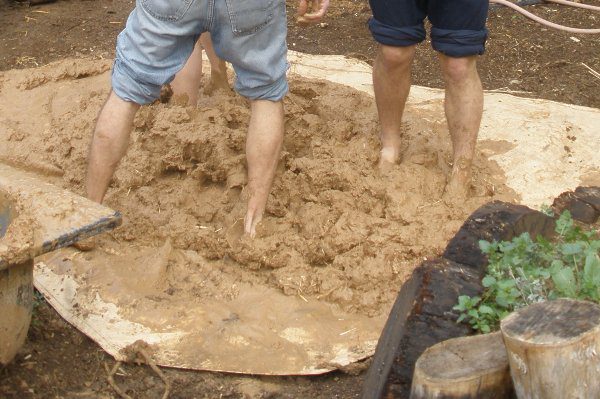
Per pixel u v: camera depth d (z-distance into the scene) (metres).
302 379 4.72
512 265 4.07
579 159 6.57
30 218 4.18
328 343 4.90
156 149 6.07
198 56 6.57
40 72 7.43
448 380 3.51
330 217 5.54
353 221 5.46
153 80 5.28
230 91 7.05
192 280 5.34
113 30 8.99
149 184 5.95
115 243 5.58
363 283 5.20
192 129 6.04
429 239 5.38
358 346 4.87
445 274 4.00
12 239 4.07
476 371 3.54
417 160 6.08
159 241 5.59
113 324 5.00
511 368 3.40
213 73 6.95
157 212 5.69
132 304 5.13
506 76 8.34
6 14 9.33
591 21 9.51
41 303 5.15
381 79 5.86
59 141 6.41
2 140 6.48
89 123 6.50
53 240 4.16
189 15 5.11
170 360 4.77
